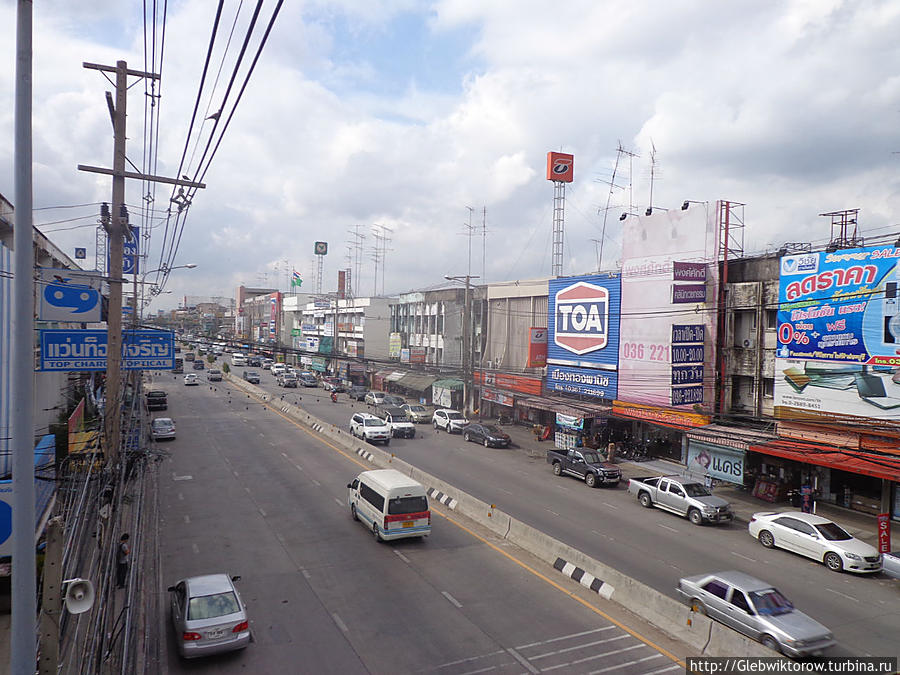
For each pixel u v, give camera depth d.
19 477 5.71
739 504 26.66
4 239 20.69
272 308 113.12
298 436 40.44
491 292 48.56
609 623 14.41
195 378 71.62
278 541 19.91
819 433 24.25
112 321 16.66
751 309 27.98
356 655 12.72
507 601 15.59
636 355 32.97
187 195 13.96
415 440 40.34
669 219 31.31
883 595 16.84
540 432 41.94
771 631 12.77
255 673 11.98
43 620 7.04
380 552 19.09
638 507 25.58
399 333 66.56
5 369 16.06
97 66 16.23
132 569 10.92
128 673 9.80
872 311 22.58
